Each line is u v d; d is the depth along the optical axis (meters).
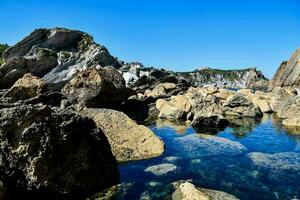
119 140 15.73
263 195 11.02
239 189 11.49
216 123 22.67
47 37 57.28
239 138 19.31
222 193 10.62
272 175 12.88
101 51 58.25
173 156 15.36
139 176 12.77
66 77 49.44
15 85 22.98
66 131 10.74
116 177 12.24
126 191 11.31
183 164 14.17
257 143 18.05
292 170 13.44
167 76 48.97
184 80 49.28
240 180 12.34
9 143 10.01
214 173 13.07
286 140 18.67
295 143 17.98
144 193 11.11
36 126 10.16
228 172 13.20
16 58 44.44
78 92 24.16
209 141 18.27
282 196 10.93
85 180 10.92
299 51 62.16
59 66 50.16
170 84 41.41
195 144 17.61
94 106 23.89
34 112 10.30
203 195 9.93
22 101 21.55
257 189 11.52
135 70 60.06
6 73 43.19
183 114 26.22
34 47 55.66
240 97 27.52
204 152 16.06
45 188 9.94
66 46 58.94
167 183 11.98
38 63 47.25
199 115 22.70
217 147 16.97
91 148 11.38
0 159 9.70
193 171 13.28
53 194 10.16
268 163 14.36
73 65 52.91
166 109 26.83
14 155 9.91
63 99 23.94
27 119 10.19
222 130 21.62
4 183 9.20
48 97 22.98
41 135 10.17
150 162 14.51
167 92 40.03
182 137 19.36
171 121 25.28
